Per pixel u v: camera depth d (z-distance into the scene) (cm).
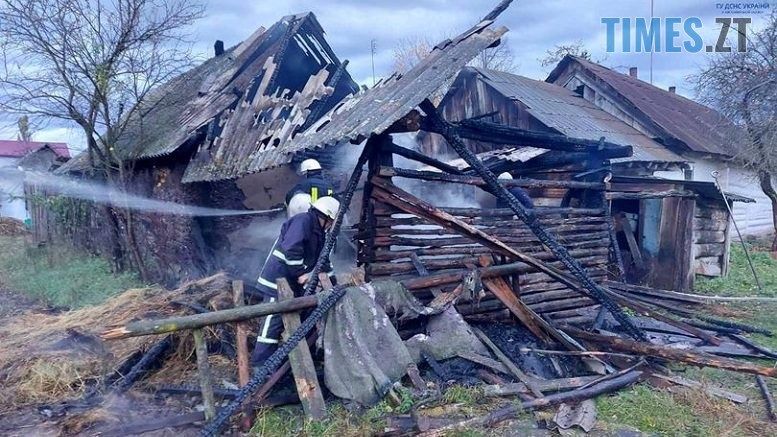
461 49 467
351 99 620
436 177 479
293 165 805
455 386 374
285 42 828
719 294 767
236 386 394
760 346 498
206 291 532
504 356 412
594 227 595
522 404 349
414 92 425
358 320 374
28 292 737
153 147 779
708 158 1308
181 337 439
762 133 1123
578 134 972
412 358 388
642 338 445
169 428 336
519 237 524
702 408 361
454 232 484
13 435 336
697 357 388
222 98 826
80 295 688
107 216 871
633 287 666
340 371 358
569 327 479
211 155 732
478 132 523
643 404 362
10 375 420
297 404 365
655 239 818
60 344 470
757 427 339
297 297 394
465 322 428
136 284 749
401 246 483
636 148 1058
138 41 761
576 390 371
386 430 319
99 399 383
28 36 716
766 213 1588
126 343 455
